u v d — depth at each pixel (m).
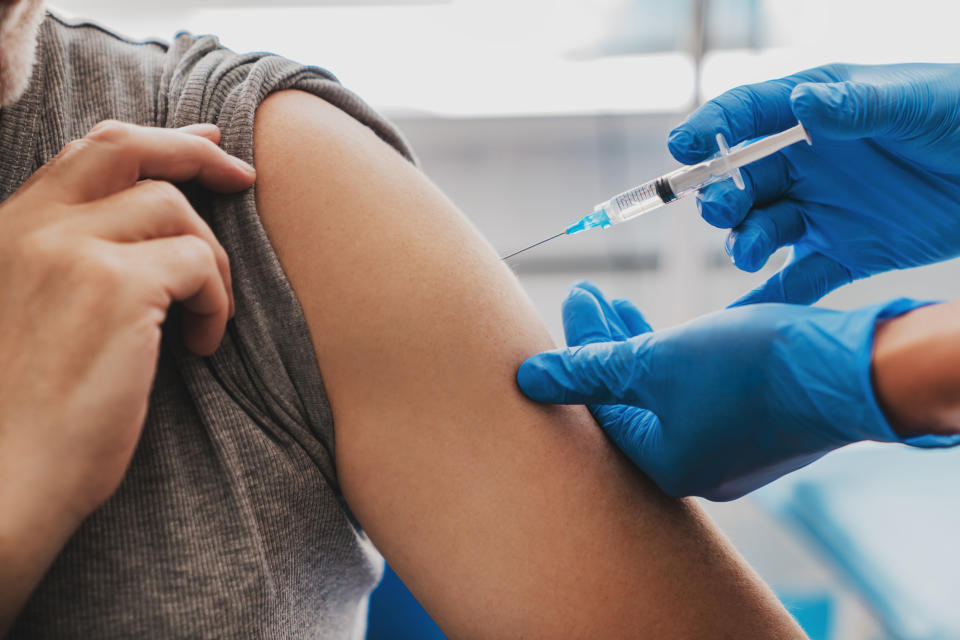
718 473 0.44
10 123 0.42
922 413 0.40
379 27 1.20
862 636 0.87
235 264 0.43
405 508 0.43
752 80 1.30
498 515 0.43
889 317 0.41
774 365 0.42
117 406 0.39
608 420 0.47
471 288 0.45
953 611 0.72
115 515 0.41
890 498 0.86
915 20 1.18
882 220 0.54
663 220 1.46
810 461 0.45
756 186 0.53
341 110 0.47
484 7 1.22
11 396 0.39
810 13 1.23
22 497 0.39
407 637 0.63
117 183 0.41
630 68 1.32
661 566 0.44
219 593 0.41
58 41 0.44
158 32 1.14
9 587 0.39
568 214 1.48
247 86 0.45
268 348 0.43
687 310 1.37
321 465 0.44
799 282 0.56
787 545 1.11
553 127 1.44
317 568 0.44
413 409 0.43
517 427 0.44
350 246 0.44
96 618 0.41
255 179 0.44
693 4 1.26
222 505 0.42
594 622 0.43
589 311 0.51
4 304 0.39
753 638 0.43
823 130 0.48
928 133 0.50
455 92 1.29
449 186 1.48
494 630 0.43
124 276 0.39
